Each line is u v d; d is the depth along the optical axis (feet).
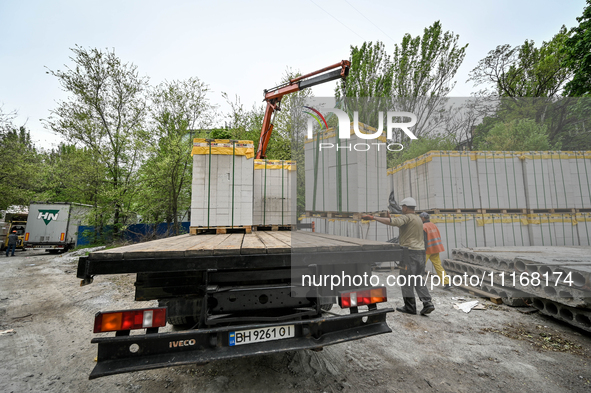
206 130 43.39
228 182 13.61
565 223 18.90
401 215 12.85
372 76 41.60
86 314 13.58
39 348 9.89
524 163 19.54
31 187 52.90
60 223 44.32
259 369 8.07
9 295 17.24
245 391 7.04
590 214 18.90
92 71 41.27
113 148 41.32
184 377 7.70
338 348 9.35
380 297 7.32
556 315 11.12
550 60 41.93
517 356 8.80
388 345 9.57
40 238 42.96
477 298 14.79
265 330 6.46
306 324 6.75
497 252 15.46
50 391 7.23
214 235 12.36
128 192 37.99
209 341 6.11
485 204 19.11
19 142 50.31
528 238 18.86
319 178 15.44
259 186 16.78
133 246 7.46
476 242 18.70
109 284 19.60
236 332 6.27
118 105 43.52
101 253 5.89
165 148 38.19
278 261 6.72
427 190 19.45
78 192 41.09
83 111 41.01
